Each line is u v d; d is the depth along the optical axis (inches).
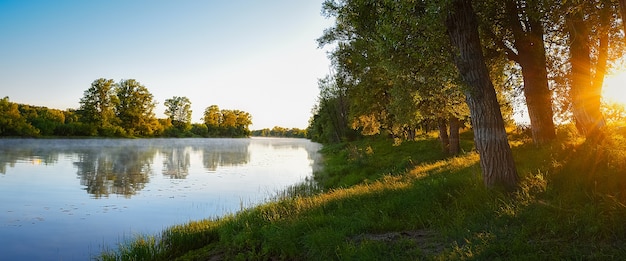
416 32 350.6
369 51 751.7
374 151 1427.2
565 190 247.9
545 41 512.4
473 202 276.8
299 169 1267.2
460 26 304.3
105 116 3860.7
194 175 1057.5
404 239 235.3
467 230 218.8
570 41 443.2
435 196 314.8
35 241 415.8
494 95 302.7
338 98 2319.1
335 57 1018.1
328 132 3002.0
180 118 5620.1
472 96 300.4
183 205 621.9
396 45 371.2
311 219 312.7
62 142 2807.6
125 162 1385.3
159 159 1579.7
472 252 186.9
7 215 532.4
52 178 916.0
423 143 1291.8
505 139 298.2
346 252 225.5
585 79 430.0
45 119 3474.4
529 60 473.4
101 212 561.6
